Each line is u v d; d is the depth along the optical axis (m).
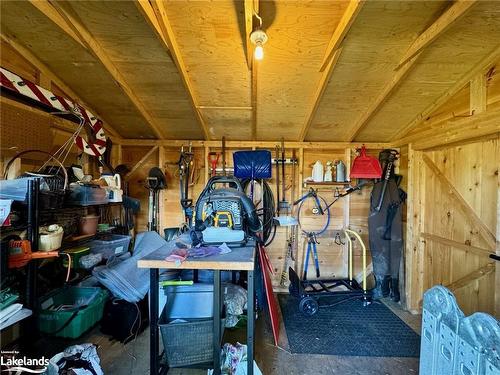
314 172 3.15
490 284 1.93
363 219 3.32
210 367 1.64
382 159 3.04
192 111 2.70
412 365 1.89
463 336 0.98
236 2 1.62
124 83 2.27
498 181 1.85
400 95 2.36
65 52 1.92
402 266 2.89
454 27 1.66
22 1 1.51
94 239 2.46
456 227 2.27
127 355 1.94
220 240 1.76
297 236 3.26
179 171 3.27
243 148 3.34
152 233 2.88
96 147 2.60
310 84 2.28
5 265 1.45
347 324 2.44
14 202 1.60
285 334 2.26
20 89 1.77
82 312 1.96
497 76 1.85
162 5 1.63
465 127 2.08
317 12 1.66
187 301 1.77
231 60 2.06
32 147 1.94
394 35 1.76
